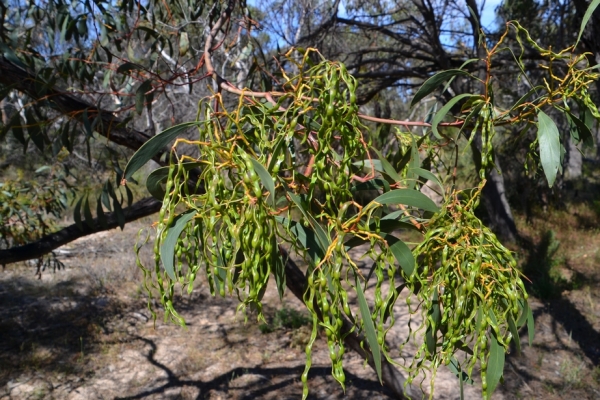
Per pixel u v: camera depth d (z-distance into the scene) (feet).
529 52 16.52
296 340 18.31
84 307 21.72
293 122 2.57
